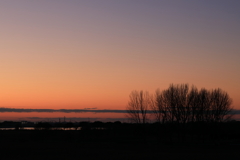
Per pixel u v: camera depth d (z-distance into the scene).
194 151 63.31
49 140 97.88
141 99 90.50
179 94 86.25
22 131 144.12
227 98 88.56
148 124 99.50
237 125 113.44
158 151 63.31
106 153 59.28
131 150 65.06
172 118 85.75
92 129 114.56
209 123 85.94
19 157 53.50
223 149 67.44
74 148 69.31
